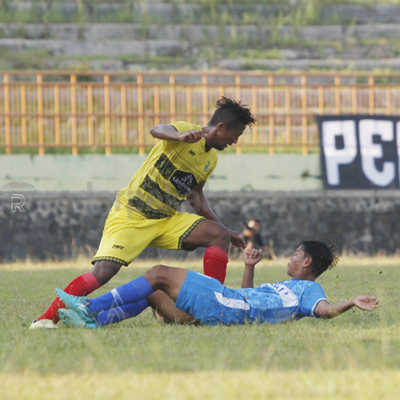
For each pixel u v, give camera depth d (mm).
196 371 9516
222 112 17016
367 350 10609
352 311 16875
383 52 78875
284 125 60000
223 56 76250
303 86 52000
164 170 17047
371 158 50719
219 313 14352
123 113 50625
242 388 8359
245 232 46062
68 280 29672
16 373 9547
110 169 50344
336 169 50500
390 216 49531
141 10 84812
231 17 86188
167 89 64438
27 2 84375
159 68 72812
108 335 12773
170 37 81000
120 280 29719
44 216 47094
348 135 50875
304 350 10867
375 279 27750
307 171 51594
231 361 10031
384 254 49125
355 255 48812
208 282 14570
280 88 65688
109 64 72000
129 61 73500
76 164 50094
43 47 75312
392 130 51062
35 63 70250
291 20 85188
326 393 8094
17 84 49781
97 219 47750
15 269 38938
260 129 57688
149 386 8516
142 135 50750
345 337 12070
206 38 80812
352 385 8484
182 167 17188
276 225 48562
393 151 50875
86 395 8141
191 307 14430
